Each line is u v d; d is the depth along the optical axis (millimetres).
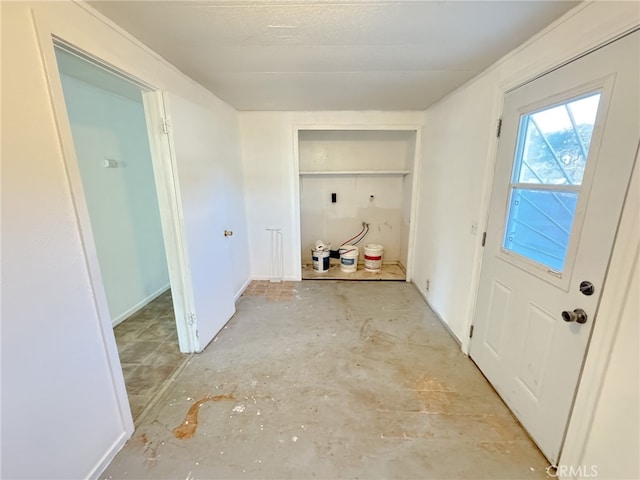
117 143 2732
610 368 1097
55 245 1108
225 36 1526
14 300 974
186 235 2049
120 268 2785
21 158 986
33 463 1059
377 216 4438
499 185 1821
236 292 3295
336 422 1640
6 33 938
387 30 1465
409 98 2789
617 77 1048
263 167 3537
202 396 1837
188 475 1353
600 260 1121
